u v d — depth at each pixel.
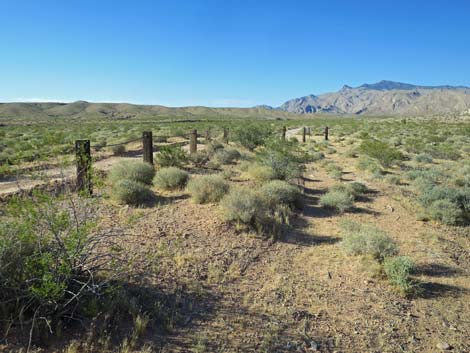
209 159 16.39
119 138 28.88
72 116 185.62
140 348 3.91
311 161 19.95
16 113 179.25
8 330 3.63
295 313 5.12
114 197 8.84
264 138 22.06
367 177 15.66
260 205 8.65
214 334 4.41
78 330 3.96
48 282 3.61
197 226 7.86
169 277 5.57
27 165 10.62
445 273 6.76
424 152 24.72
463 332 5.00
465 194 10.51
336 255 7.29
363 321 5.09
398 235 8.66
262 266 6.61
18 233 3.95
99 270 4.82
